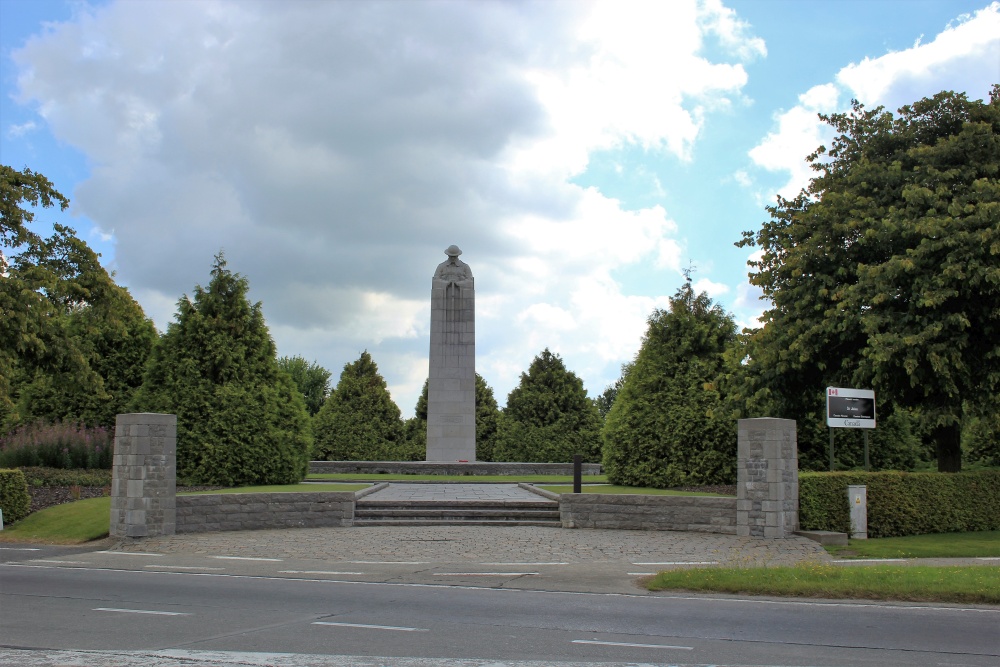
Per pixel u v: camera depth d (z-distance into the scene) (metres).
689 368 27.94
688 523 19.95
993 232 19.89
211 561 15.28
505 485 30.02
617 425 28.61
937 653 8.45
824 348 23.70
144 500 18.39
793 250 24.31
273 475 25.89
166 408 25.41
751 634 9.28
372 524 20.70
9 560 15.62
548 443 46.78
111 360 31.59
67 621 9.73
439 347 37.78
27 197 25.45
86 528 19.02
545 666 7.79
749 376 25.17
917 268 21.11
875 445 27.08
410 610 10.55
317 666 7.69
